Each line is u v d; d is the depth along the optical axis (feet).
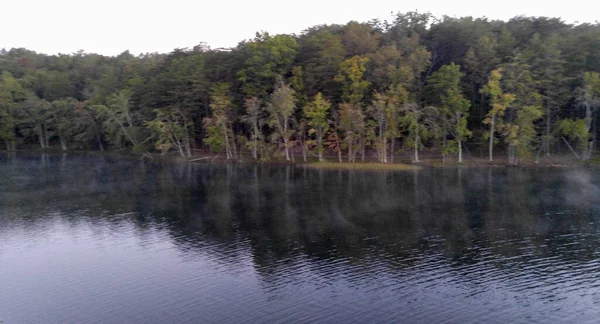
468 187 246.88
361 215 196.13
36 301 124.26
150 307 118.93
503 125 307.58
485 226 177.78
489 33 353.51
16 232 184.03
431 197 225.56
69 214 209.87
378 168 313.12
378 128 347.97
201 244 164.96
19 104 483.92
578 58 319.88
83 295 126.93
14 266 148.97
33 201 237.86
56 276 140.26
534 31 375.25
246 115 363.56
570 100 324.39
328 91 347.56
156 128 378.32
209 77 395.34
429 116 319.68
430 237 166.09
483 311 112.27
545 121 325.62
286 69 369.71
